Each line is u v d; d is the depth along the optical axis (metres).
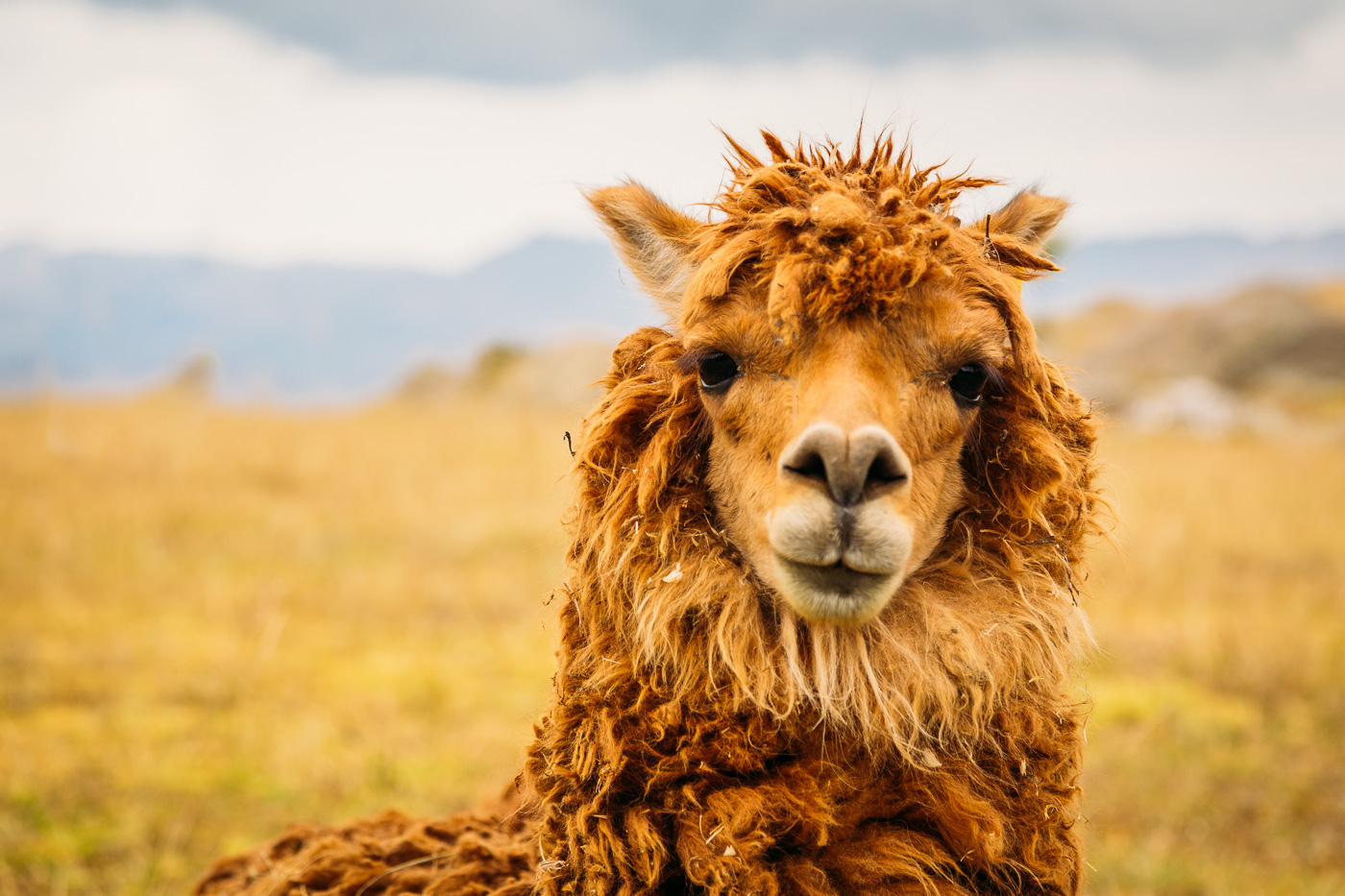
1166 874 5.55
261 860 3.79
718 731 2.73
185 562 10.74
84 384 24.78
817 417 2.60
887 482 2.56
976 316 2.85
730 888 2.54
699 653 2.78
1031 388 2.94
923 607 2.86
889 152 3.25
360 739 6.87
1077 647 3.01
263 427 18.81
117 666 7.94
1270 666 8.52
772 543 2.59
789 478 2.58
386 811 3.96
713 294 2.85
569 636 2.95
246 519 12.55
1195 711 7.74
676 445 2.93
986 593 2.93
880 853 2.68
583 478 3.03
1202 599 10.12
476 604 9.83
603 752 2.73
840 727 2.79
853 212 2.77
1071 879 2.92
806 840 2.67
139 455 15.46
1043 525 2.94
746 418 2.83
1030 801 2.82
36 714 7.13
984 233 3.15
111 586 9.85
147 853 5.39
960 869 2.73
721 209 3.22
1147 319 42.16
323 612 9.49
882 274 2.70
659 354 3.13
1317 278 58.62
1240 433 24.88
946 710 2.75
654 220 3.37
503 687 7.91
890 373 2.75
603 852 2.69
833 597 2.58
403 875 3.32
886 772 2.80
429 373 36.66
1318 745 7.27
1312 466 18.59
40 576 10.02
